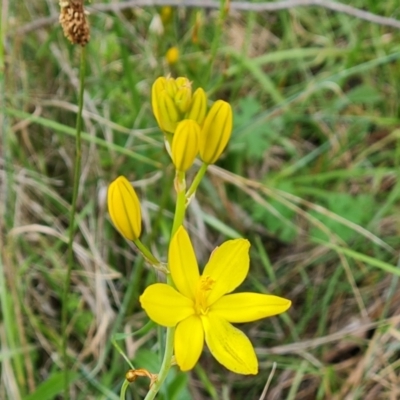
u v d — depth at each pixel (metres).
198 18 0.23
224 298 0.13
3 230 0.24
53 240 0.25
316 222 0.25
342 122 0.31
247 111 0.29
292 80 0.33
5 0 0.25
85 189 0.26
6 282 0.23
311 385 0.24
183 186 0.13
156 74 0.26
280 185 0.27
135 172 0.27
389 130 0.30
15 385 0.21
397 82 0.31
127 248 0.25
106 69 0.30
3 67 0.23
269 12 0.34
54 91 0.28
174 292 0.13
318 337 0.24
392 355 0.23
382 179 0.29
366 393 0.23
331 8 0.28
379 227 0.27
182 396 0.20
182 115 0.12
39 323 0.23
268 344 0.25
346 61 0.31
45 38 0.28
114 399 0.20
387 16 0.33
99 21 0.29
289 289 0.26
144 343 0.23
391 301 0.25
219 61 0.31
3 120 0.24
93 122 0.27
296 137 0.31
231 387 0.24
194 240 0.26
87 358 0.23
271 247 0.27
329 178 0.29
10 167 0.24
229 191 0.28
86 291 0.24
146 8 0.31
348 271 0.24
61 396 0.23
